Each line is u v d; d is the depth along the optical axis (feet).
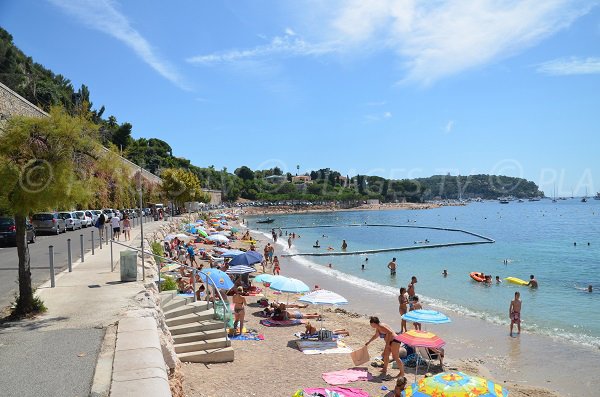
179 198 236.63
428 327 64.90
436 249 172.45
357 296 86.84
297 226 318.24
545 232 258.37
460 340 58.90
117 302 36.55
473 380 27.45
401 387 32.86
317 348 49.21
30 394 19.53
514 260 139.64
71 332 28.58
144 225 140.46
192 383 36.40
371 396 37.55
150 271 56.34
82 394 19.52
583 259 142.51
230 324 51.96
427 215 505.25
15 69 230.68
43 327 29.73
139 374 21.24
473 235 241.35
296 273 114.11
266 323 60.80
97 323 30.53
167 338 34.22
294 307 73.72
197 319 45.19
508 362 50.70
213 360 42.14
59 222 108.37
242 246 162.71
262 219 424.05
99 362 23.29
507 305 79.30
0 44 226.17
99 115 304.50
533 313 73.56
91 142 35.55
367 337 57.06
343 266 127.44
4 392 19.74
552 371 48.01
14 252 72.90
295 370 42.29
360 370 43.45
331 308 74.95
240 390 36.27
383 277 109.29
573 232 256.93
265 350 48.01
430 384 27.35
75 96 241.35
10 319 31.76
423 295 88.02
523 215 486.79
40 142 33.04
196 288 69.77
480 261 138.41
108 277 48.88
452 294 88.94
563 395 41.96
